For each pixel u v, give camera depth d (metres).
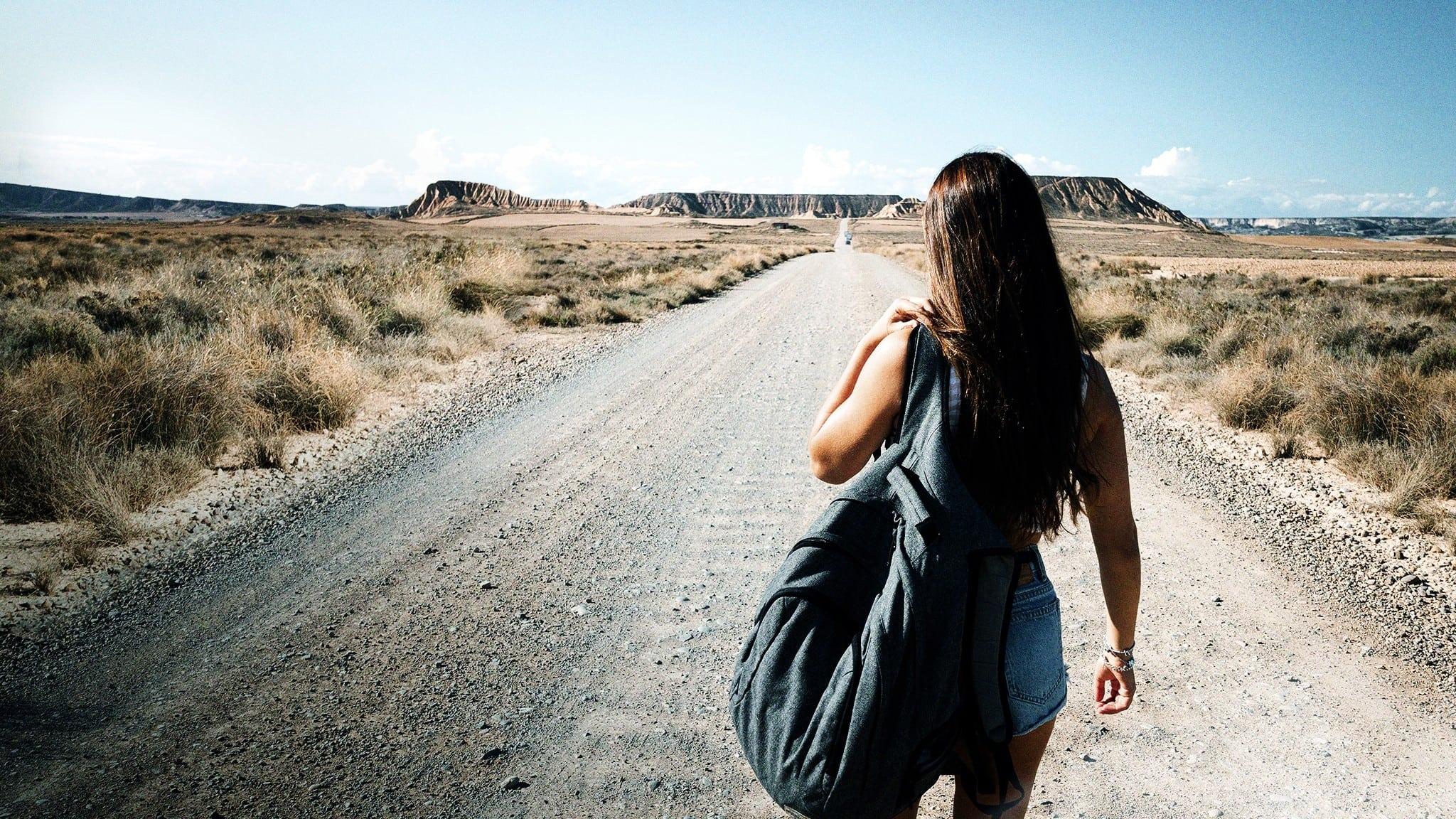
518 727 3.05
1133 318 13.70
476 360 11.20
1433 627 3.80
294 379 7.72
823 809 1.08
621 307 16.38
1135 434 7.55
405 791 2.68
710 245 76.19
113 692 3.26
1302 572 4.44
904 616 1.04
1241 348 10.58
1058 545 4.82
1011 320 1.08
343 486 5.91
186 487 5.71
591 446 6.98
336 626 3.82
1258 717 3.09
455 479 6.09
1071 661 3.50
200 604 4.05
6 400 5.80
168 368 6.86
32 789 2.66
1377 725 3.04
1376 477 5.98
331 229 138.50
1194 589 4.23
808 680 1.10
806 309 18.14
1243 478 6.21
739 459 6.61
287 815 2.55
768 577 4.39
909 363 1.13
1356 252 120.19
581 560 4.61
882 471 1.14
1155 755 2.87
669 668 3.48
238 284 13.31
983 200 1.12
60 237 40.59
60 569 4.37
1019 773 1.29
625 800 2.65
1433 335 11.68
